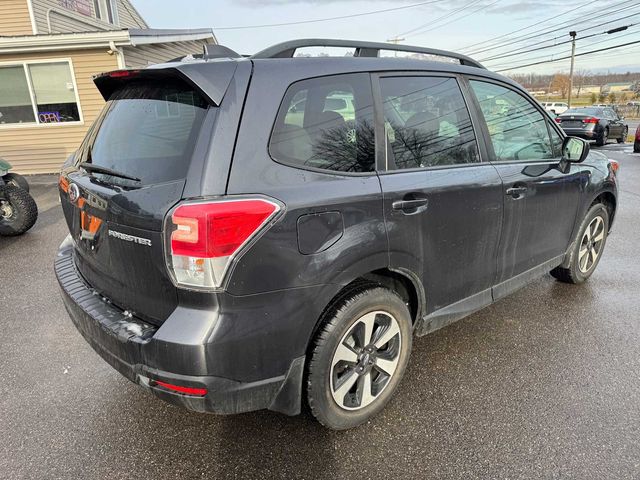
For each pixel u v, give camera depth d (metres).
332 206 1.99
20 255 5.34
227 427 2.41
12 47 10.57
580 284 4.18
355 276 2.11
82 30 14.90
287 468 2.13
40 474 2.10
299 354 2.01
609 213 4.21
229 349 1.79
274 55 2.10
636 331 3.35
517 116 3.14
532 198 3.09
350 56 2.31
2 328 3.51
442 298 2.66
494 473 2.08
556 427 2.37
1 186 5.90
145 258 1.89
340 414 2.27
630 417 2.44
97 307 2.19
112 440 2.32
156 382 1.84
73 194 2.35
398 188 2.25
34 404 2.60
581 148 3.31
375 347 2.35
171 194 1.80
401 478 2.07
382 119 2.32
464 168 2.66
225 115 1.83
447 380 2.78
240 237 1.75
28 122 11.44
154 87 2.13
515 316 3.60
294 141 1.98
